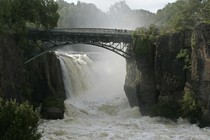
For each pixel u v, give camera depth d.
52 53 90.69
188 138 59.31
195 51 69.50
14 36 75.75
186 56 72.06
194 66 69.81
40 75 85.12
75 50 153.00
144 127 67.19
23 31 77.19
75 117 76.19
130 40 85.44
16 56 72.56
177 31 74.00
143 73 79.62
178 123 69.94
